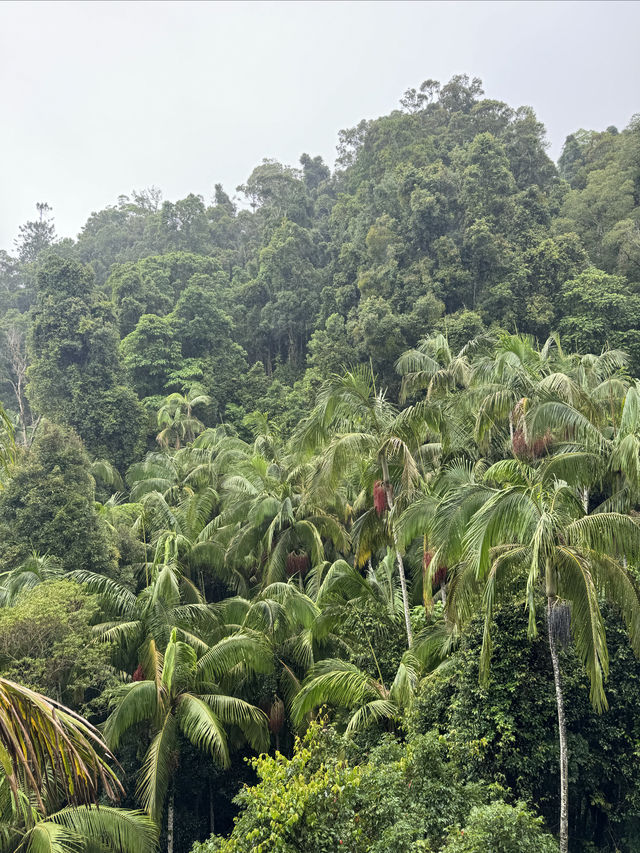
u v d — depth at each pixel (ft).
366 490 58.03
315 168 328.90
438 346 83.51
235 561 76.23
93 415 134.62
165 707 47.24
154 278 205.77
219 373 177.88
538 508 33.68
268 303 195.52
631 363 126.93
